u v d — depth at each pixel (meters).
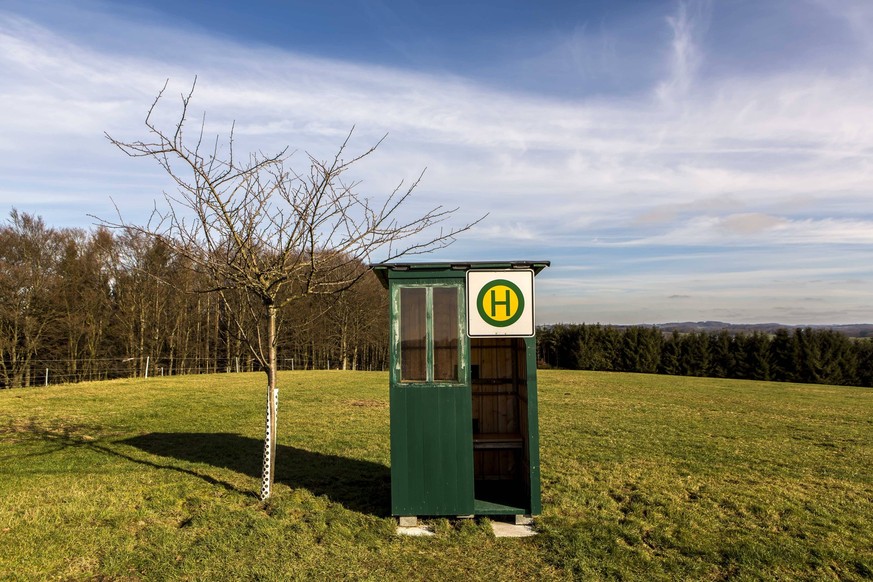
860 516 6.52
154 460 8.92
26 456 9.07
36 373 28.77
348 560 5.09
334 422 13.24
